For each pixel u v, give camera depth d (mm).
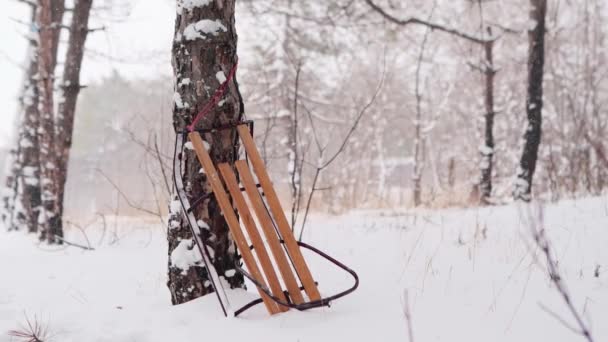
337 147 19281
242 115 3080
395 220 6988
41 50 6484
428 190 14102
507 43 14625
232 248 3078
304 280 2781
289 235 2830
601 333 2387
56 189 6340
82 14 6469
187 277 3029
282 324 2629
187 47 2934
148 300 3309
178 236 3078
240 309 2744
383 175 19781
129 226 7707
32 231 8398
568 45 15227
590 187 8719
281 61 13219
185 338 2576
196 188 2971
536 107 9672
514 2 13305
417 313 2748
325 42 13711
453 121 25188
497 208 7414
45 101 6387
